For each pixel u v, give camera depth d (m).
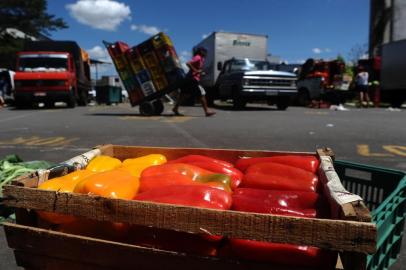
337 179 1.69
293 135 7.94
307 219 1.28
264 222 1.32
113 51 12.38
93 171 2.03
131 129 8.94
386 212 1.74
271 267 1.40
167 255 1.46
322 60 22.48
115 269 1.53
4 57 44.97
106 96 25.56
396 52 20.34
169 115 13.05
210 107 19.16
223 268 1.42
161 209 1.44
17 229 1.66
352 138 7.60
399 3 28.41
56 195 1.59
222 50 21.36
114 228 1.61
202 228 1.39
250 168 2.07
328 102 19.97
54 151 6.32
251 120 11.17
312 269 1.38
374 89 21.67
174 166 1.99
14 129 9.28
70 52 20.59
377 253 1.68
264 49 22.22
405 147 6.66
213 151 2.46
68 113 14.88
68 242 1.58
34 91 18.02
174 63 12.23
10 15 51.25
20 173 3.41
